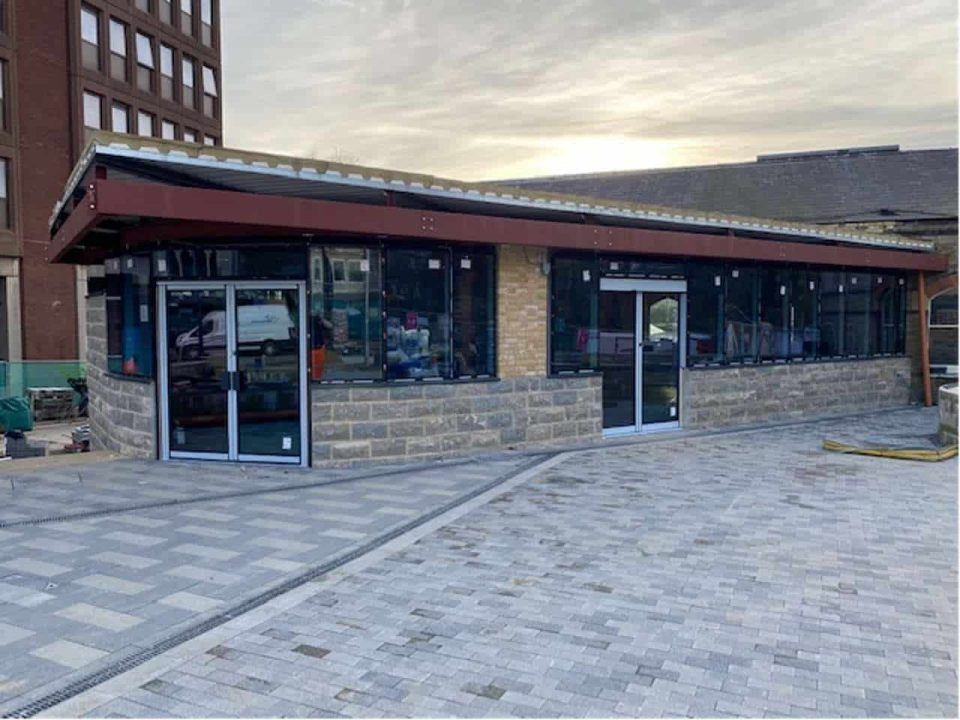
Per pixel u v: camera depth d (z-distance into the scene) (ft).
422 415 32.58
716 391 43.24
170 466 31.63
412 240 32.01
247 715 12.37
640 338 40.42
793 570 19.10
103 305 39.68
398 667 13.99
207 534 22.29
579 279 36.91
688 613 16.40
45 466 31.71
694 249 39.27
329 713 12.42
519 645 14.88
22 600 17.30
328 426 31.19
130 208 23.75
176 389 32.83
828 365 49.57
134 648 14.87
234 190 29.43
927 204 66.74
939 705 12.62
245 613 16.56
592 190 82.53
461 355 33.60
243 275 31.27
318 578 18.67
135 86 97.71
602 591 17.69
